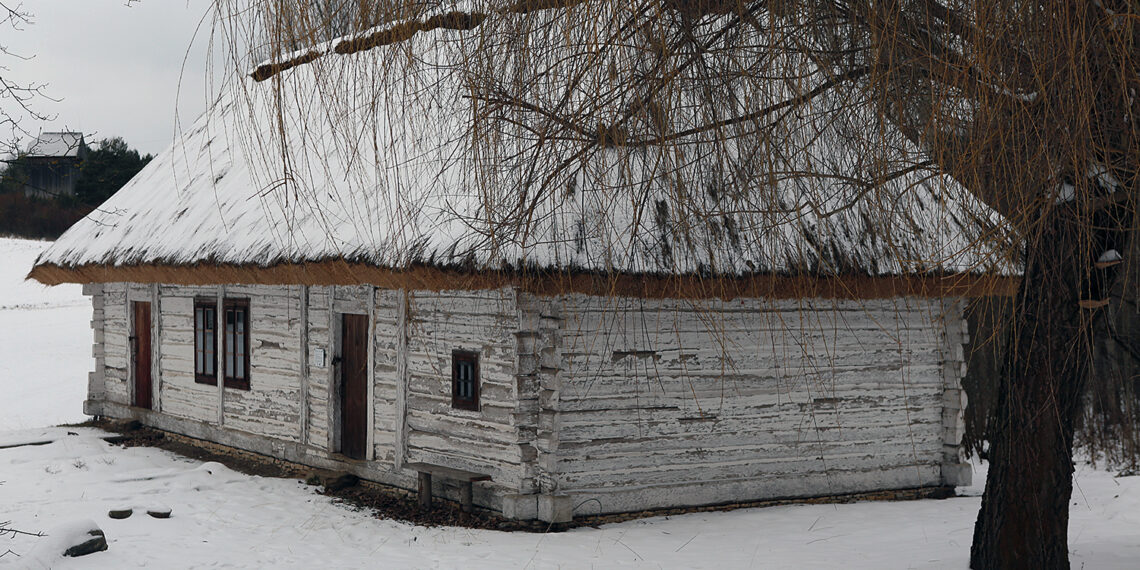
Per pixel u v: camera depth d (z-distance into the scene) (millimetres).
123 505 10148
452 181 6840
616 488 9492
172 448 14031
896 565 7492
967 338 11219
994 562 6754
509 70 5246
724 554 8086
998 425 6797
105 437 14562
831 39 5102
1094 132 4887
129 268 13352
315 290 11930
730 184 5176
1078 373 6480
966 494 11156
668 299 9359
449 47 5438
